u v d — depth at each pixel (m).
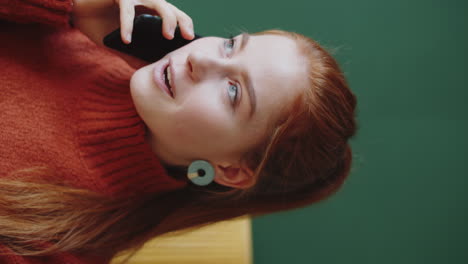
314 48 0.87
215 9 1.37
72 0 0.85
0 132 0.75
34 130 0.77
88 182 0.80
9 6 0.75
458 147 1.41
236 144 0.80
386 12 1.43
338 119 0.84
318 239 1.41
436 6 1.43
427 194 1.40
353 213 1.40
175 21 0.83
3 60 0.80
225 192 0.93
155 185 0.87
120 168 0.83
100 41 0.93
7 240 0.74
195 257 1.12
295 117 0.79
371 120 1.42
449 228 1.39
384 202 1.40
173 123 0.77
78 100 0.83
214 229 1.15
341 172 0.94
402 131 1.42
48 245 0.77
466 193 1.40
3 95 0.78
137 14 0.87
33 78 0.81
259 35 0.84
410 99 1.42
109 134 0.81
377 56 1.42
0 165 0.74
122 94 0.86
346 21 1.42
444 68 1.43
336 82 0.85
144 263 1.09
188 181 0.91
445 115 1.42
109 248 0.87
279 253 1.40
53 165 0.77
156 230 0.91
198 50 0.77
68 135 0.80
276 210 0.96
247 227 1.17
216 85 0.76
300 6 1.41
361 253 1.40
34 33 0.84
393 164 1.41
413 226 1.39
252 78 0.77
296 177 0.88
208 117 0.76
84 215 0.81
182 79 0.76
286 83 0.78
